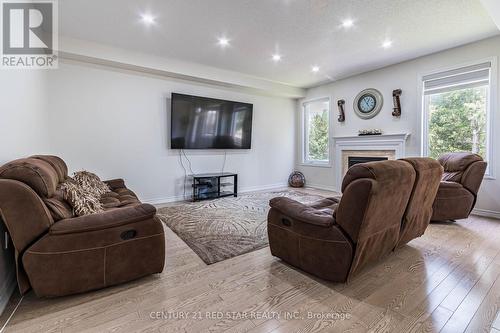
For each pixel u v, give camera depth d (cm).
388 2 261
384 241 198
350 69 480
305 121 643
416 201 215
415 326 142
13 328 139
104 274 171
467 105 382
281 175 640
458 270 205
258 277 196
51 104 350
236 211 387
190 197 490
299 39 348
